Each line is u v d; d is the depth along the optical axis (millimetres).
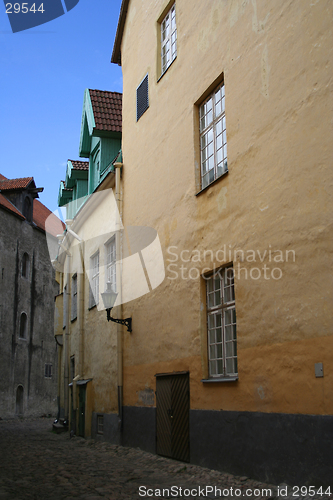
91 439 13477
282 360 6305
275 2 7109
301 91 6422
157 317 10125
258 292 6918
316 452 5594
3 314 32188
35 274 36531
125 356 11656
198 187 9117
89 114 15953
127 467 8562
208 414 7828
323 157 5953
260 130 7207
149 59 11828
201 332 8383
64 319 18531
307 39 6395
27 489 6535
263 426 6508
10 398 31859
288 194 6500
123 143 13133
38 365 35469
